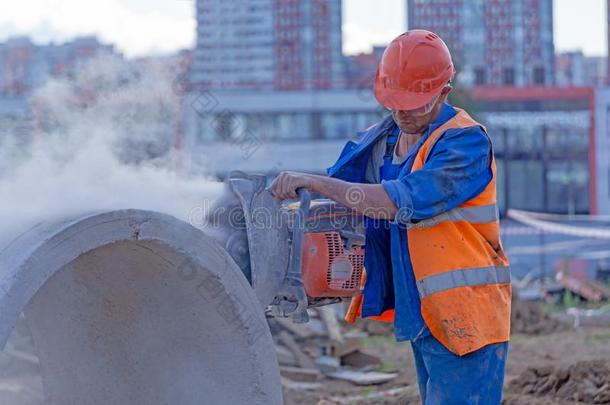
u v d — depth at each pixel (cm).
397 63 472
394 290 486
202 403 463
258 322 445
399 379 980
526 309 1384
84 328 498
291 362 1013
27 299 374
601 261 1950
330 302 515
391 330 1288
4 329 367
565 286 1770
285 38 2520
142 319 477
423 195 446
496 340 464
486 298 462
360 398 852
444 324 457
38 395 596
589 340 1196
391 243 481
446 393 462
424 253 462
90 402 514
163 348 478
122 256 445
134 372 494
